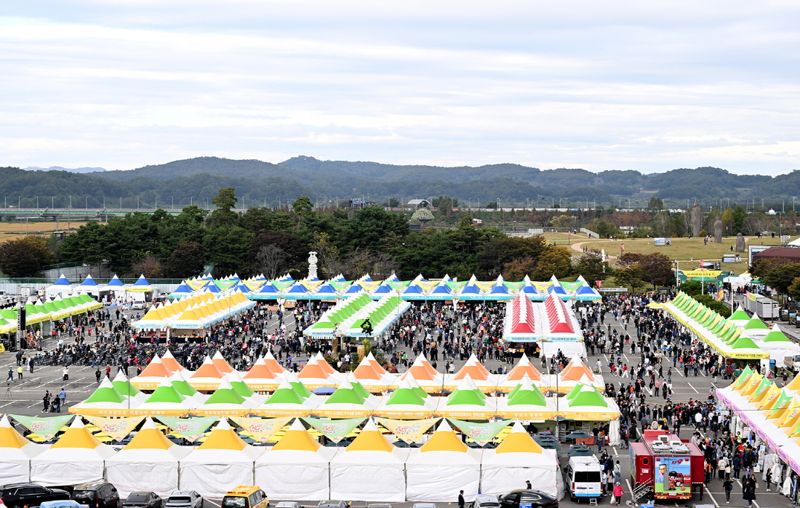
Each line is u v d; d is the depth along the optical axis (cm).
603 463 9631
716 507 8569
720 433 11306
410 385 11294
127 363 15588
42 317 18600
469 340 17900
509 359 16588
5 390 13988
